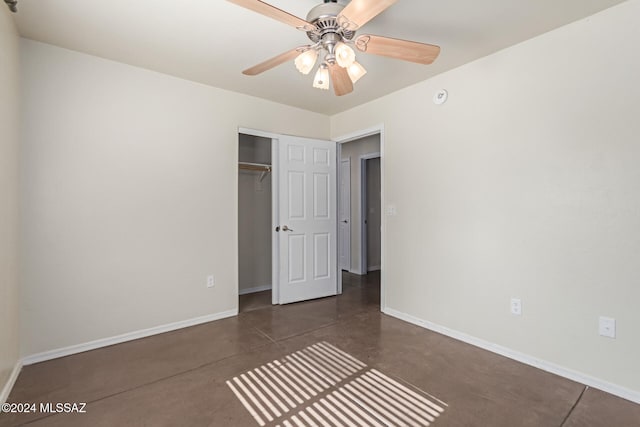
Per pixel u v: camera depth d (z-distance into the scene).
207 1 1.83
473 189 2.58
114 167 2.59
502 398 1.86
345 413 1.73
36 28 2.12
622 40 1.86
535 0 1.81
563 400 1.84
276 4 1.86
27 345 2.25
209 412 1.74
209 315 3.12
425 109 2.94
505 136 2.38
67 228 2.40
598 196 1.96
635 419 1.67
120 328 2.63
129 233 2.67
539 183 2.21
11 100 2.00
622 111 1.87
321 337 2.74
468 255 2.62
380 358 2.35
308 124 3.87
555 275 2.14
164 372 2.15
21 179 2.22
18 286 2.16
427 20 2.00
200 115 3.04
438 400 1.84
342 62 1.61
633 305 1.84
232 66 2.68
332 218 4.02
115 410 1.76
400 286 3.20
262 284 4.37
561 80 2.10
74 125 2.42
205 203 3.08
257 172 4.30
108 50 2.41
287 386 1.99
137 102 2.70
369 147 5.10
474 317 2.59
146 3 1.85
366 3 1.36
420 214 3.00
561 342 2.12
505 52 2.38
